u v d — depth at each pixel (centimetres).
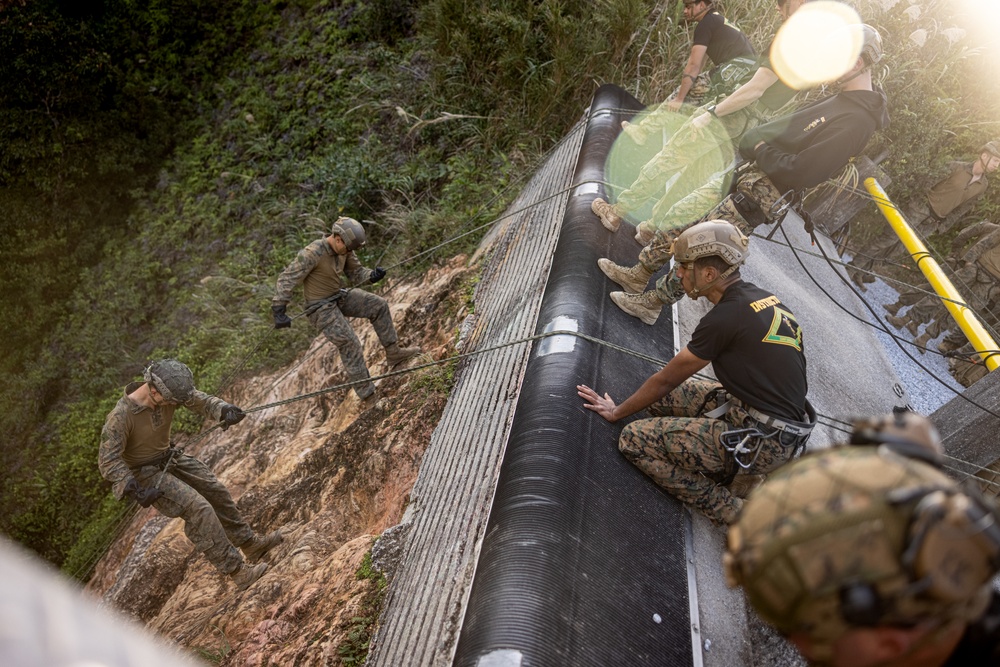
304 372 672
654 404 310
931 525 77
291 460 517
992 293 666
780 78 349
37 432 1159
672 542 282
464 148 873
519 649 207
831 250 703
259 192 1157
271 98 1307
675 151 392
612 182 491
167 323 1109
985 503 81
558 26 798
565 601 227
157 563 487
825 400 456
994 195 710
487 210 734
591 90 812
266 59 1405
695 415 301
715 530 305
